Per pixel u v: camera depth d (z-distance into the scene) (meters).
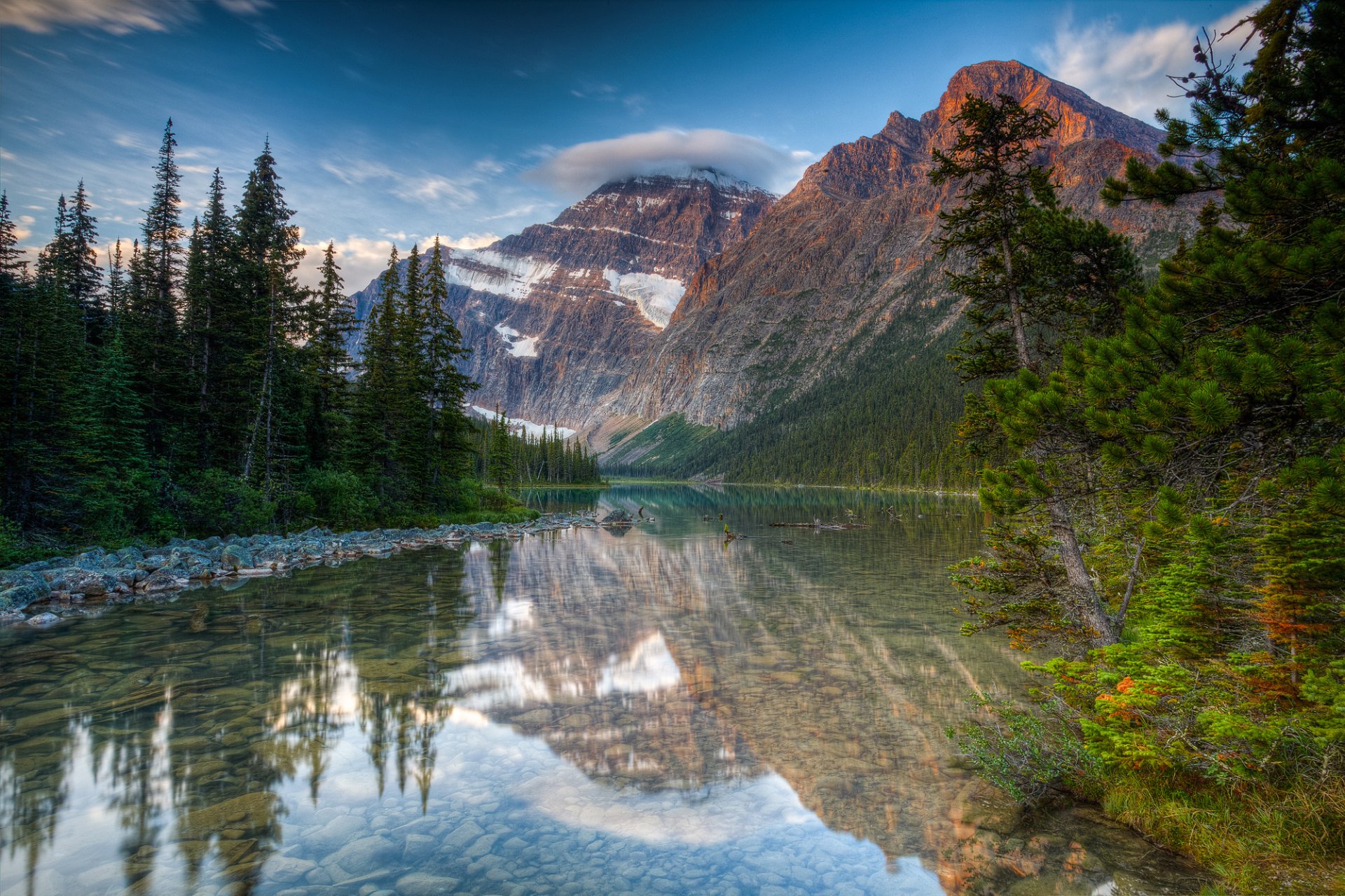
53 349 25.86
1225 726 5.93
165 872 5.77
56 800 7.19
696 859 6.09
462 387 45.97
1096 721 7.67
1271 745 5.87
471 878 5.73
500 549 35.41
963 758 8.54
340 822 6.79
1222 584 7.08
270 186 39.97
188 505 30.47
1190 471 5.89
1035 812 6.88
